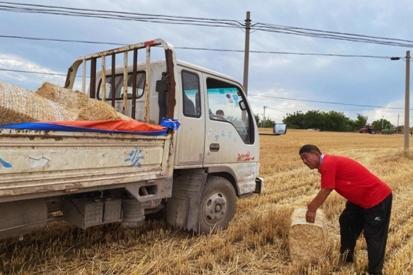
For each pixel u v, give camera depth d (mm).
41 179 3537
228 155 6371
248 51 14891
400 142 43750
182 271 4574
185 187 5828
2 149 3238
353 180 4809
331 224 6930
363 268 4969
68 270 4516
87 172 3949
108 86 6488
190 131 5598
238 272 4770
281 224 6199
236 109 6664
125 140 4352
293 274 4754
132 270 4516
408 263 5203
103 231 5762
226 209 6266
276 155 19469
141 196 4742
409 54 22516
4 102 3547
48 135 3549
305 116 103000
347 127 103562
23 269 4430
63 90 4793
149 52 5340
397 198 9430
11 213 3625
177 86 5336
